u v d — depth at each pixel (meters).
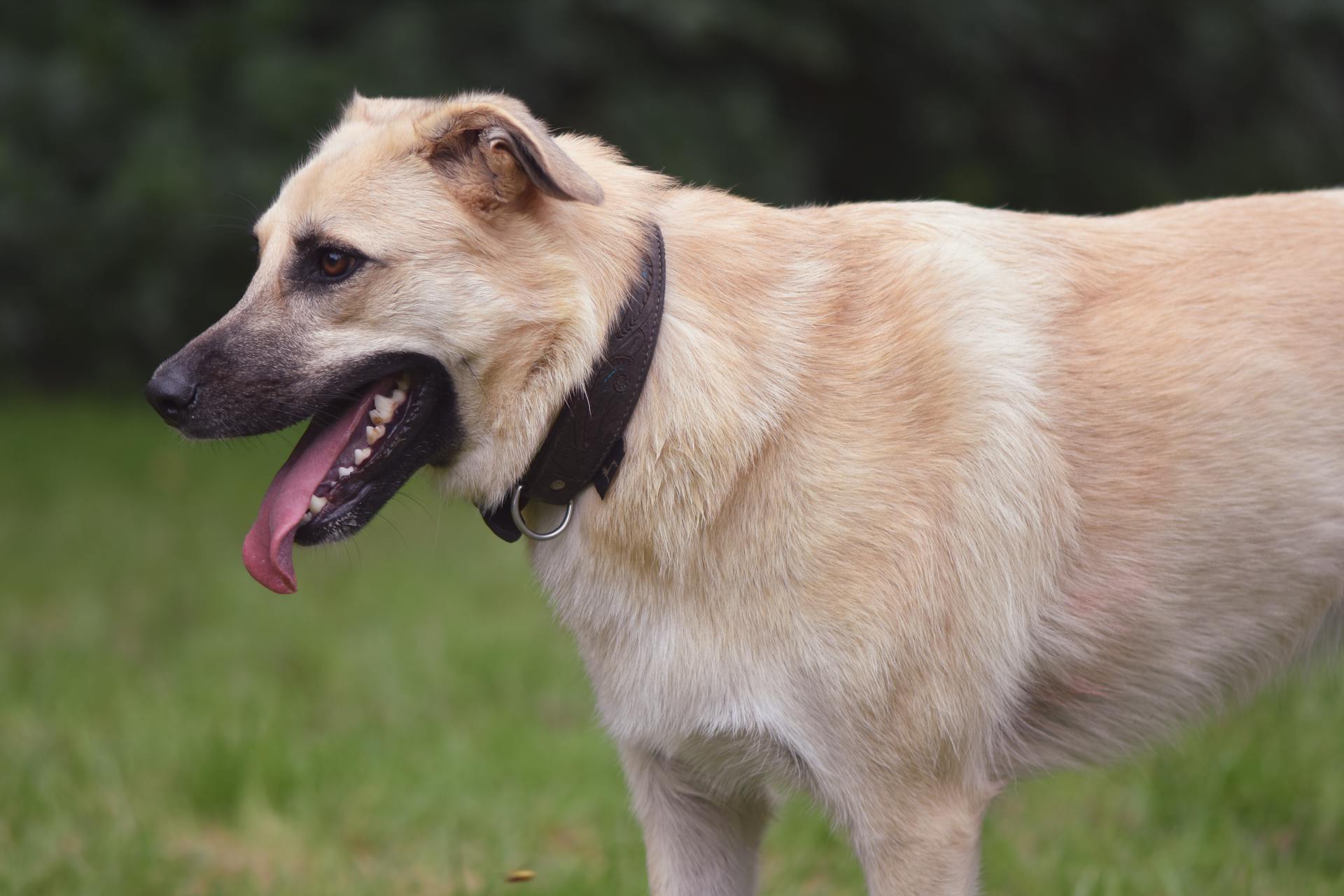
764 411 2.73
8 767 4.56
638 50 11.38
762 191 11.23
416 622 6.37
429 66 11.02
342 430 2.86
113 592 6.89
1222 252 2.93
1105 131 13.45
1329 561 2.90
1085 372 2.86
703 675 2.76
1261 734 4.42
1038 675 2.94
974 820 2.83
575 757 4.74
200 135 10.99
